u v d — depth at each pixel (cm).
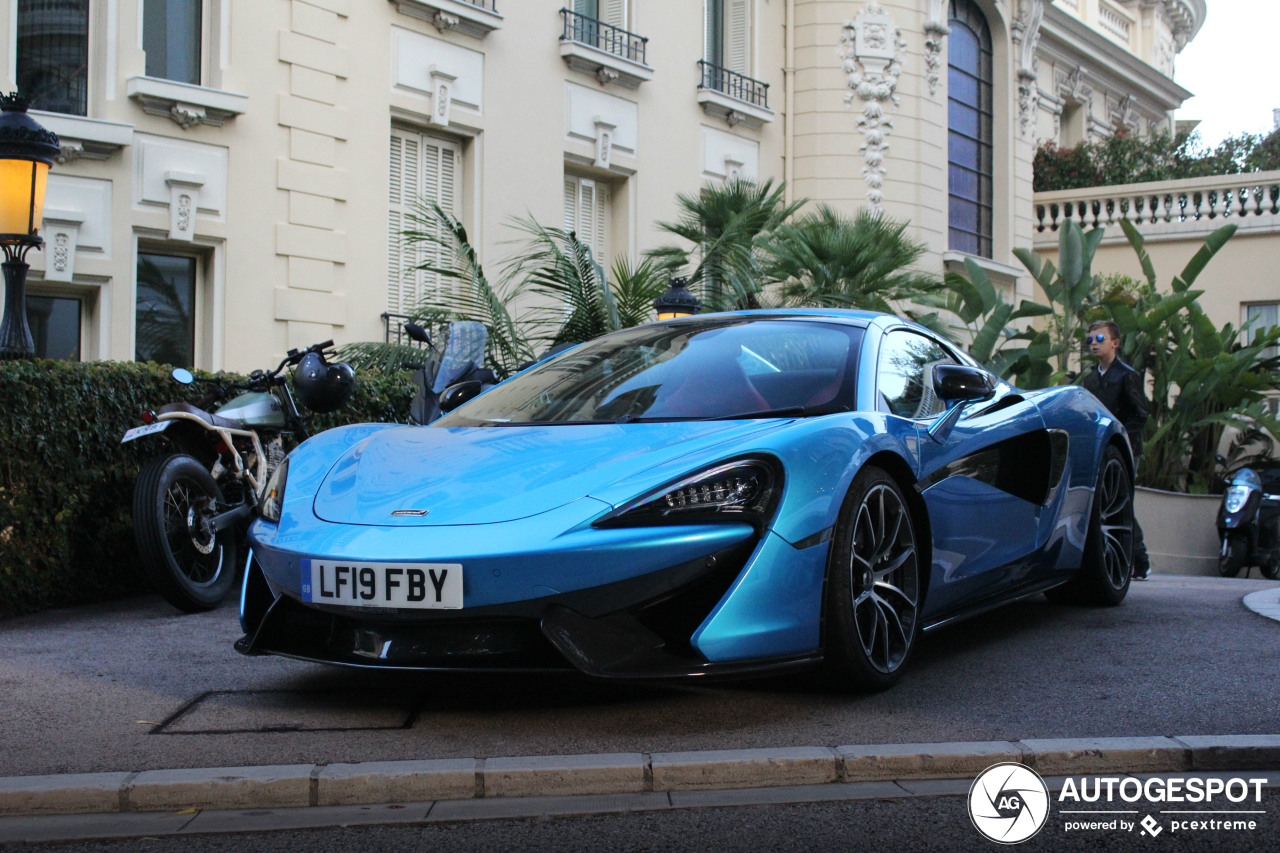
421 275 1136
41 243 646
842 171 1577
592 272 928
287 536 325
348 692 353
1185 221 1959
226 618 493
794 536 312
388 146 1084
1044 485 459
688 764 274
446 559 294
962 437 399
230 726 317
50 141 645
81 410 524
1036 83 2034
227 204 959
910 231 1614
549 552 291
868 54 1577
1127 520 530
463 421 401
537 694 346
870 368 381
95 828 254
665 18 1391
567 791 271
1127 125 2561
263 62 984
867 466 346
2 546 493
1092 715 323
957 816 256
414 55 1109
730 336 413
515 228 1195
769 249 1145
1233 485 1097
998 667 387
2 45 858
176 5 948
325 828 252
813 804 264
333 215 1038
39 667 394
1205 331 1469
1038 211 2073
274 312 994
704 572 300
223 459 539
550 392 403
